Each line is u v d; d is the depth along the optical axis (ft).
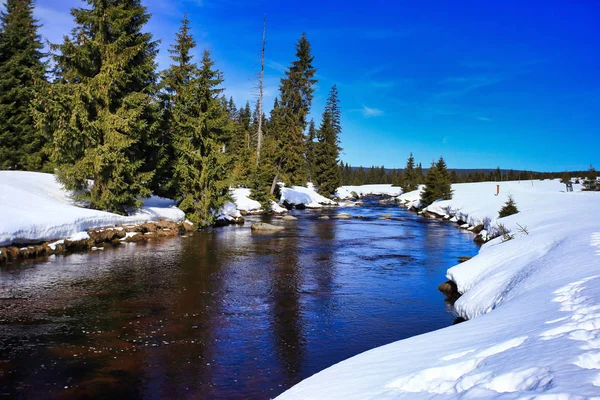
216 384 20.11
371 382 13.98
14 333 26.21
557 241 34.50
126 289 37.52
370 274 46.42
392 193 277.03
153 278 41.98
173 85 90.63
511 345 13.97
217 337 26.45
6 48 91.40
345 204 197.16
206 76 91.25
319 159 209.97
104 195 68.49
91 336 26.02
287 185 165.68
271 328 28.40
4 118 87.10
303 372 21.61
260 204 136.15
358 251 62.13
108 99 66.80
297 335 27.17
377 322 30.12
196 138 90.84
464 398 10.20
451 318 31.17
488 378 11.09
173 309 32.09
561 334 13.52
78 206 68.33
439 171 148.46
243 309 32.58
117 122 65.46
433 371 13.21
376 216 128.88
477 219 92.48
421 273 47.26
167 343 25.21
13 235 47.73
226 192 100.48
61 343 24.75
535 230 46.21
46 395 18.66
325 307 33.68
